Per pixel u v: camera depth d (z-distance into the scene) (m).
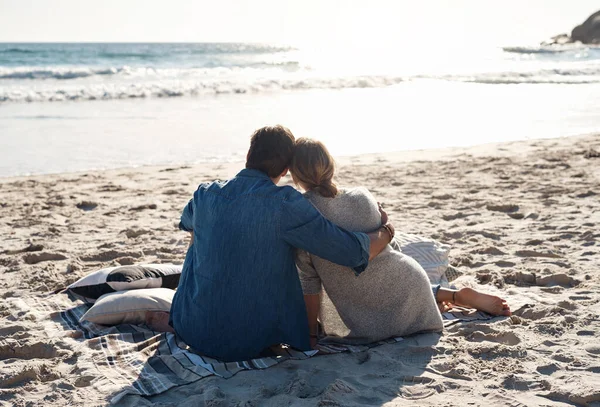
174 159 10.44
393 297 3.31
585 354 3.12
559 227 5.81
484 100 19.30
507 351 3.17
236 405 2.66
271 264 3.02
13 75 24.69
